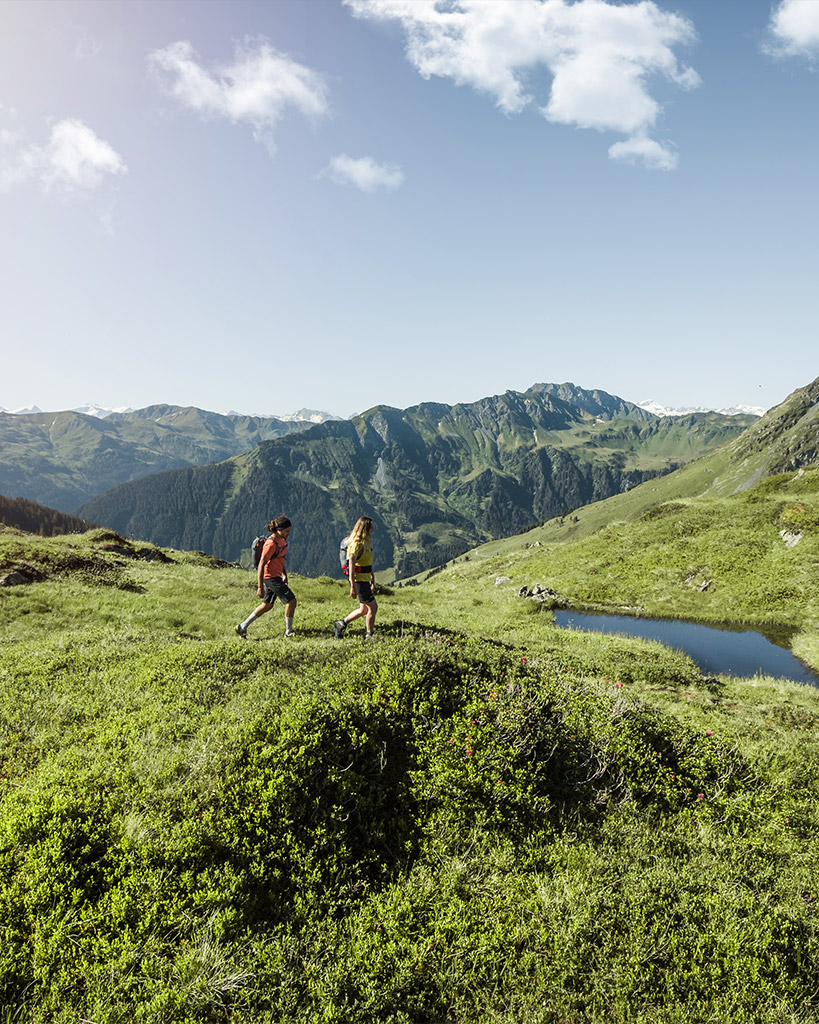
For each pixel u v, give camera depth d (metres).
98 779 6.77
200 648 11.90
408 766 8.34
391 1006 4.82
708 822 8.54
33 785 6.74
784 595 35.78
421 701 9.37
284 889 5.98
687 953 5.65
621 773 9.12
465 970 5.26
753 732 13.59
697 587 39.28
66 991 4.50
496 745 8.63
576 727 9.85
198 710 8.81
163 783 6.78
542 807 7.95
